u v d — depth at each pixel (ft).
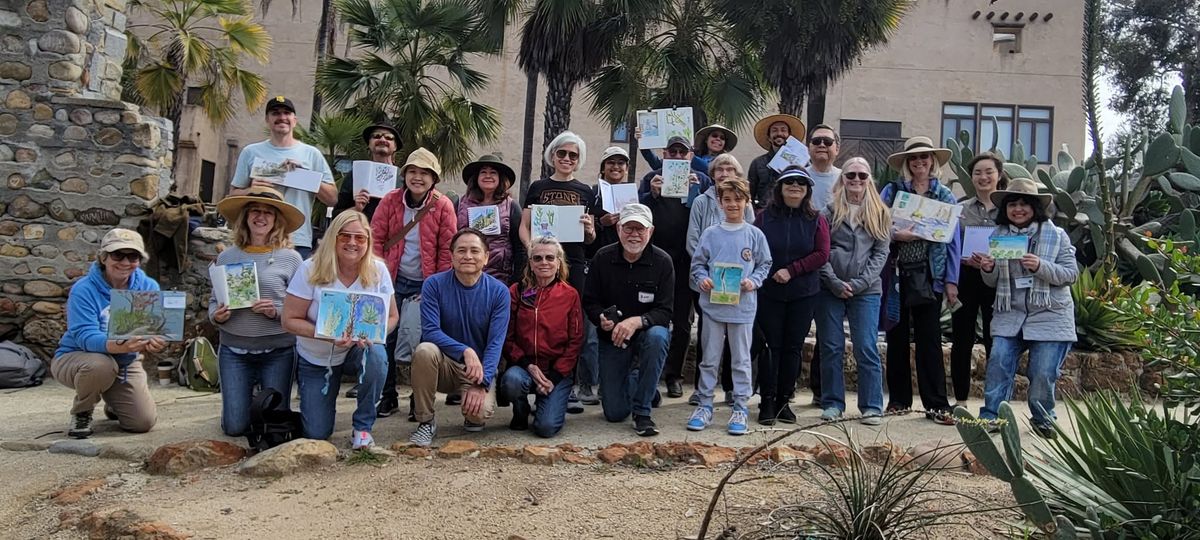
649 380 17.67
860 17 38.78
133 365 17.35
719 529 12.59
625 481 14.80
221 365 17.17
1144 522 11.62
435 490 14.24
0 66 25.09
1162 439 12.12
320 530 12.63
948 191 20.04
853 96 67.21
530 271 17.90
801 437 17.60
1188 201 30.17
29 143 25.17
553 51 37.06
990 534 12.43
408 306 18.61
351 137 37.81
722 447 16.48
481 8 38.37
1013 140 67.97
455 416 19.42
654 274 18.20
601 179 21.91
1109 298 13.12
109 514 12.98
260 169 20.29
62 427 18.16
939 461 15.78
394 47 41.32
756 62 42.96
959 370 20.21
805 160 20.74
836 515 12.23
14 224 25.09
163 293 16.71
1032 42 68.13
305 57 63.87
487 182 19.98
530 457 15.87
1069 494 12.13
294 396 21.18
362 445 16.06
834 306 18.99
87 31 26.13
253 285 16.67
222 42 60.85
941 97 67.62
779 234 18.47
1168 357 12.18
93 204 25.14
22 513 13.67
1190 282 12.84
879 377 19.01
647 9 37.60
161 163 26.25
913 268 19.07
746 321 17.95
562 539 12.37
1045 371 17.74
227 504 13.61
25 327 24.99
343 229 16.07
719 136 23.35
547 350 17.60
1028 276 17.94
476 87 43.27
